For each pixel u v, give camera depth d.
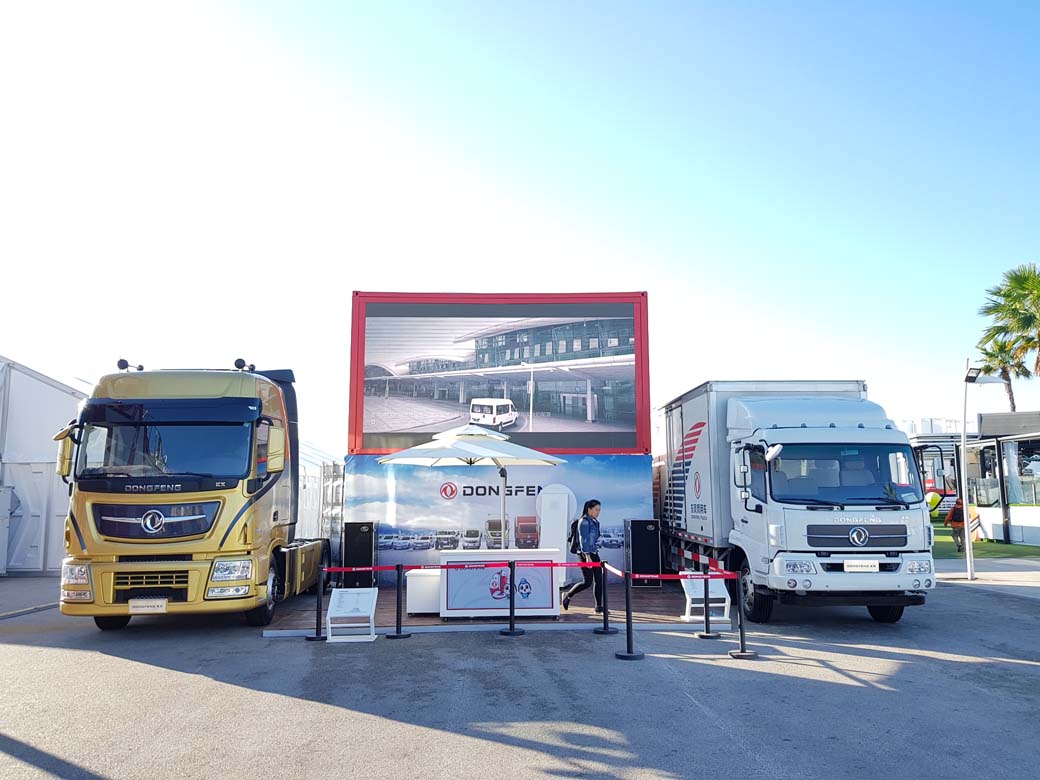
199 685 7.90
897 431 11.74
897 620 12.07
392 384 16.95
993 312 36.88
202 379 11.38
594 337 17.25
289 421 14.23
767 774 5.36
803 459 11.46
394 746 5.93
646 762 5.58
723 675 8.32
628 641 9.31
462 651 9.66
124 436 10.82
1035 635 10.89
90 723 6.55
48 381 18.62
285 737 6.15
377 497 16.58
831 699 7.35
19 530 18.08
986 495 29.64
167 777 5.27
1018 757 5.74
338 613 10.36
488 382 17.06
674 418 16.30
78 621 12.23
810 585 10.79
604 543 16.64
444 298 17.28
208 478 10.69
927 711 6.95
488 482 16.69
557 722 6.56
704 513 13.64
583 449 16.89
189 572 10.45
